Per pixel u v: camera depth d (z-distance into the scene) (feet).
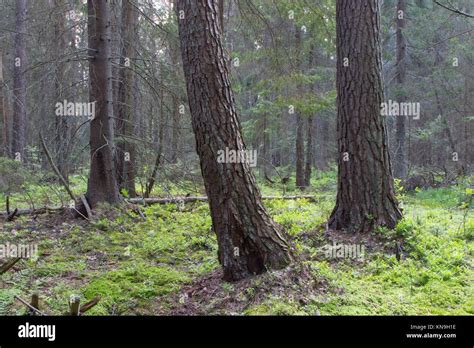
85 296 17.02
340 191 24.49
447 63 63.52
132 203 34.60
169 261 22.13
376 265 19.71
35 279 18.94
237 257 16.62
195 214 33.04
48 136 33.55
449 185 53.01
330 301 15.55
